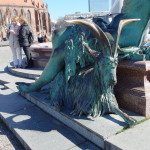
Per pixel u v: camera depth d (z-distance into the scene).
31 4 71.56
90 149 2.58
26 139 2.91
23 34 6.66
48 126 3.24
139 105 2.94
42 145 2.74
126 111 3.10
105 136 2.51
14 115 3.76
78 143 2.73
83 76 3.10
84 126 2.78
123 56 3.07
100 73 2.76
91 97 2.97
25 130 3.17
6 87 5.73
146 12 3.00
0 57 13.07
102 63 2.56
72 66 3.10
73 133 2.98
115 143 2.38
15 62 7.48
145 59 3.06
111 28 3.38
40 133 3.05
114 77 2.53
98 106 3.00
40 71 6.34
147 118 2.90
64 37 3.38
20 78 6.37
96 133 2.59
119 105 3.27
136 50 3.10
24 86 4.48
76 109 3.14
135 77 3.03
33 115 3.71
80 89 3.09
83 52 2.99
